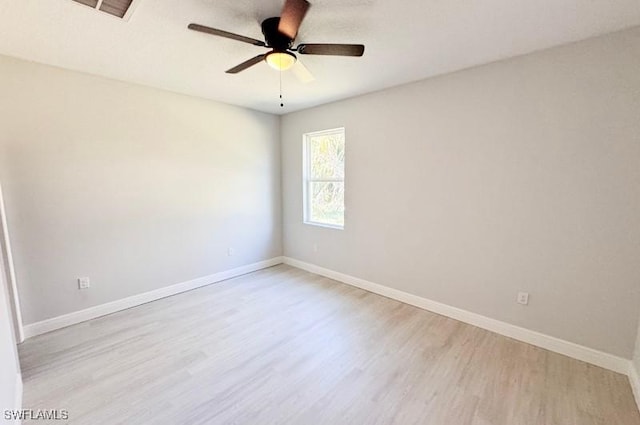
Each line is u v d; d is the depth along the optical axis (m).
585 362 2.20
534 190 2.36
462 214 2.77
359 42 2.15
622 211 2.03
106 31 1.99
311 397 1.85
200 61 2.49
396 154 3.20
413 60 2.46
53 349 2.36
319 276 4.17
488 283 2.66
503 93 2.45
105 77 2.86
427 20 1.86
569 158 2.19
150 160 3.22
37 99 2.50
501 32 2.00
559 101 2.20
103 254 2.95
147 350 2.35
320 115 3.97
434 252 2.99
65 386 1.93
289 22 1.65
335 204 4.06
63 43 2.15
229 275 4.09
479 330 2.68
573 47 2.13
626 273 2.04
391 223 3.32
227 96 3.55
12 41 2.11
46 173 2.58
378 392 1.89
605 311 2.12
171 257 3.47
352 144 3.61
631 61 1.94
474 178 2.66
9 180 2.41
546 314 2.37
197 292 3.58
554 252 2.30
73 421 1.66
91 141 2.81
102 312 2.96
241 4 1.71
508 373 2.08
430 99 2.89
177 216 3.49
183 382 1.98
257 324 2.78
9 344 1.73
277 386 1.94
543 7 1.71
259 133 4.30
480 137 2.60
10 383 1.61
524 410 1.75
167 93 3.30
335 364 2.18
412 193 3.11
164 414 1.71
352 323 2.80
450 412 1.73
